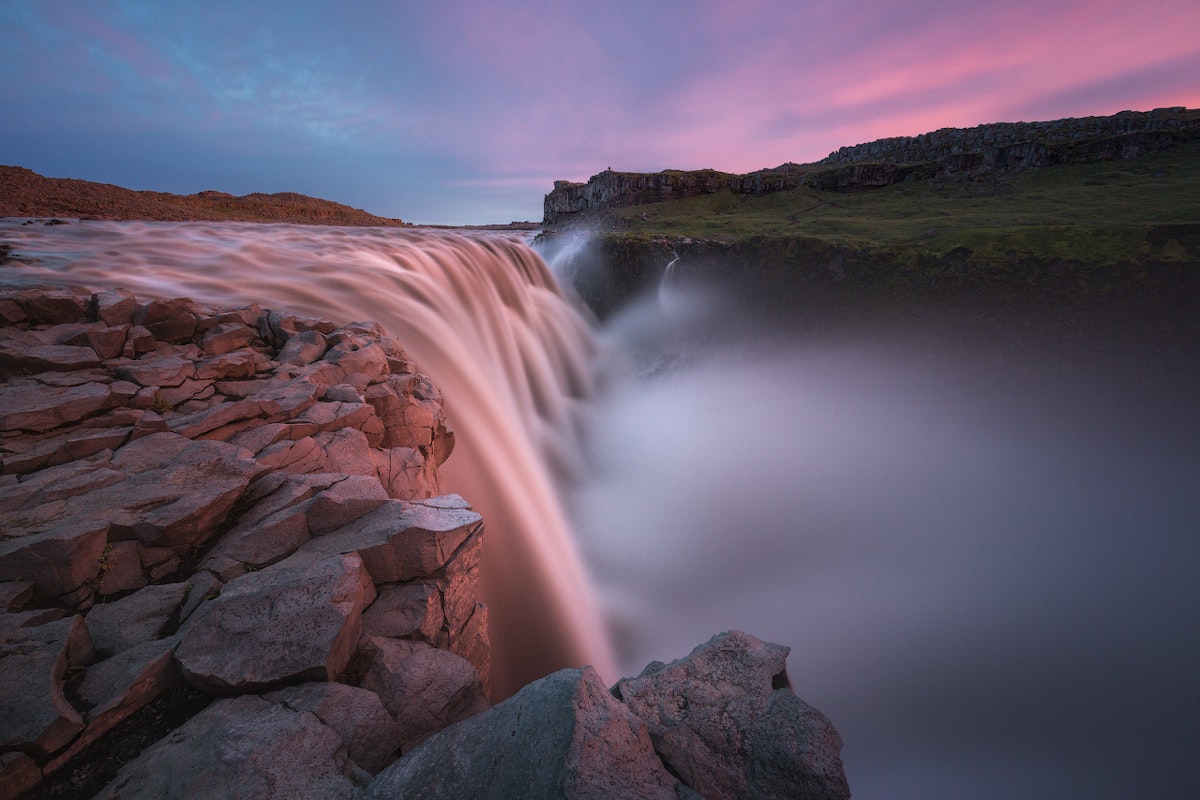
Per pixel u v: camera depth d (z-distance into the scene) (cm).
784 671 630
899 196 7156
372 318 2195
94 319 1146
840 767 493
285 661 555
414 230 4659
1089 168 6494
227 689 543
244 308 1493
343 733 529
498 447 2088
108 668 546
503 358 3022
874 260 4294
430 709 614
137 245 2539
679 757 505
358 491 840
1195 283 3394
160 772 460
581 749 446
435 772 466
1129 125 7325
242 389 1105
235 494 763
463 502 866
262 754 474
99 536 641
